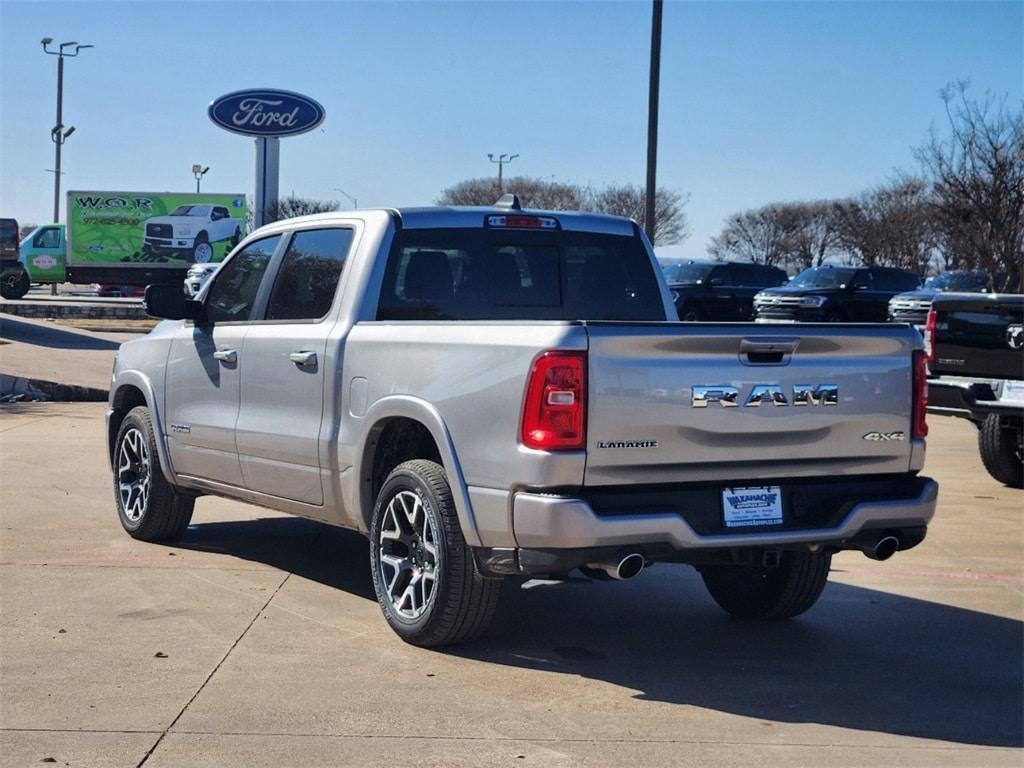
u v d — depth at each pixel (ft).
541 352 16.29
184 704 15.93
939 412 34.81
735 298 101.96
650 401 16.56
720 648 19.38
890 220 191.01
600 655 18.76
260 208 112.06
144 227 150.10
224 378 22.94
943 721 16.21
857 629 20.70
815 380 17.70
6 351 63.72
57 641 18.57
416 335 18.52
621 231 23.18
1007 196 74.18
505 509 16.69
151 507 25.13
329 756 14.32
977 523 29.66
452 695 16.60
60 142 176.45
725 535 16.92
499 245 21.79
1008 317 33.27
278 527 27.66
